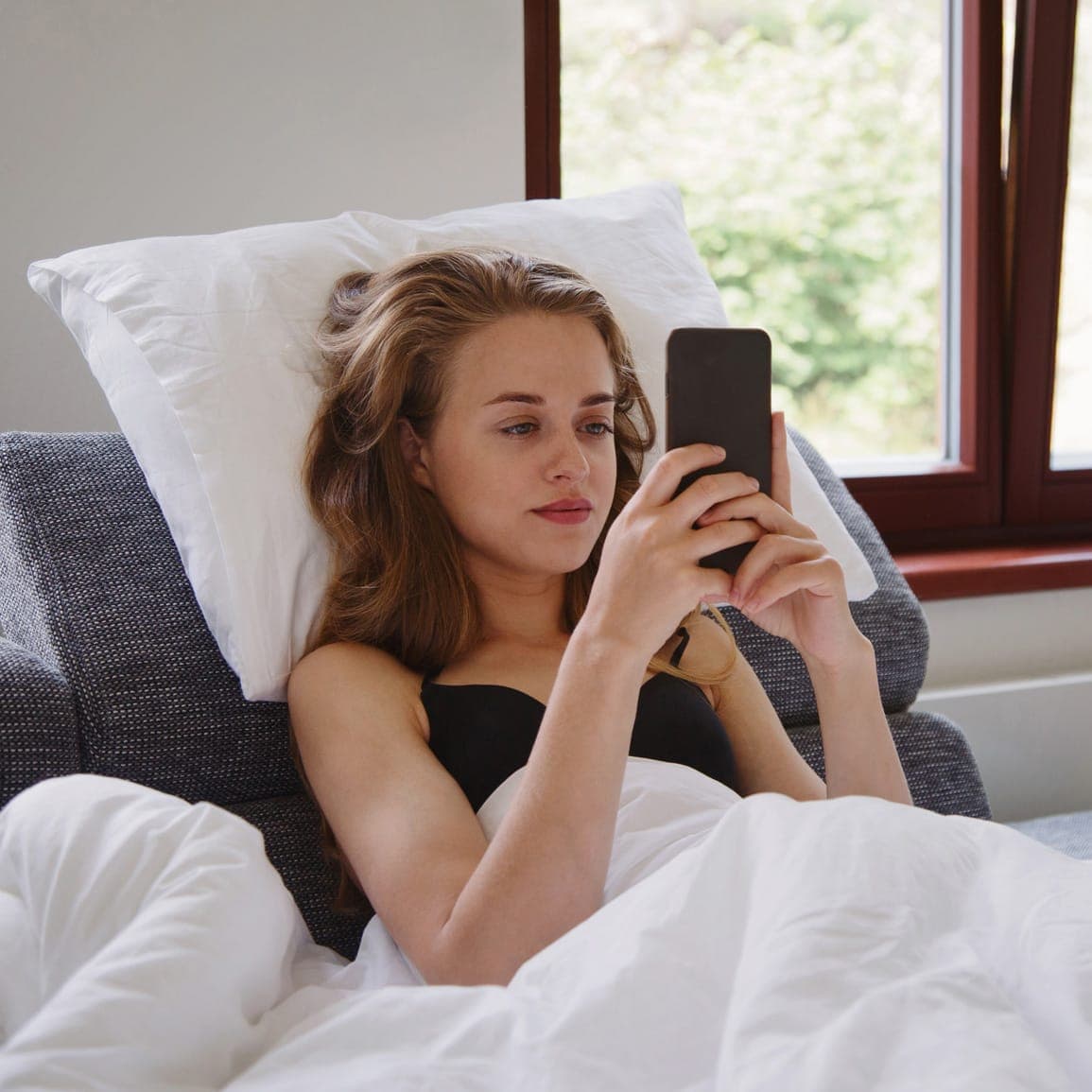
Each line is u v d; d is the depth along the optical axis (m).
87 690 1.10
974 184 2.24
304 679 1.11
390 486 1.14
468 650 1.17
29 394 1.58
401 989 0.70
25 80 1.54
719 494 0.93
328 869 1.14
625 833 1.00
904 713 1.52
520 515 1.12
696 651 1.26
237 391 1.16
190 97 1.61
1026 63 2.21
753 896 0.71
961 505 2.31
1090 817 1.72
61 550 1.17
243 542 1.12
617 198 1.53
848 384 2.27
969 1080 0.55
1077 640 2.15
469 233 1.38
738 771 1.26
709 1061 0.63
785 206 2.17
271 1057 0.66
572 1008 0.64
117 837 0.77
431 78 1.73
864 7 2.18
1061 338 2.37
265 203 1.66
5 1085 0.59
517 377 1.11
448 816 0.99
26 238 1.56
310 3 1.65
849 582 1.44
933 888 0.70
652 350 1.39
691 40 2.05
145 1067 0.63
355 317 1.20
